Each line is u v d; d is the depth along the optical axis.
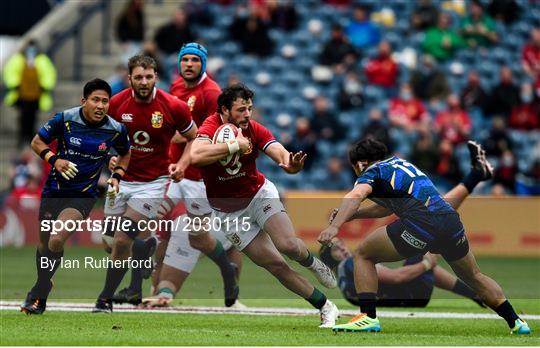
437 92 80.06
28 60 76.69
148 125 36.16
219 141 31.66
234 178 32.38
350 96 77.75
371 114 73.56
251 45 83.56
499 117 76.88
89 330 30.44
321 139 74.88
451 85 84.31
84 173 34.53
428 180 31.22
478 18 87.06
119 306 39.03
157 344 27.33
